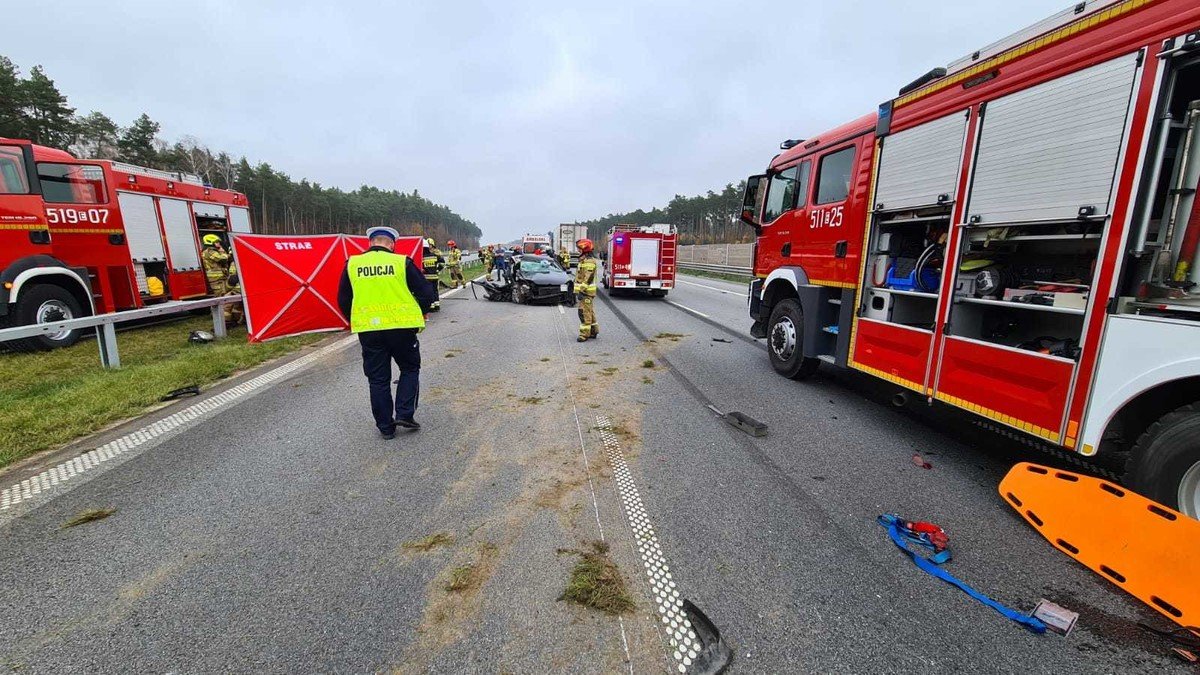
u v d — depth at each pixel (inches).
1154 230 102.0
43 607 86.4
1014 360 124.9
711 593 91.4
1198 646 79.8
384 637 80.4
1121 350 101.8
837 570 98.2
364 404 196.7
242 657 76.2
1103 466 139.5
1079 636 82.3
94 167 333.7
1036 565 100.6
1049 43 115.6
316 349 295.9
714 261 1200.2
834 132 206.7
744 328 394.6
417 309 161.9
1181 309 93.4
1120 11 100.8
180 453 149.9
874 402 204.2
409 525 112.3
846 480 135.9
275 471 138.8
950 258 145.2
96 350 278.1
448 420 181.0
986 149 132.6
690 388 223.0
